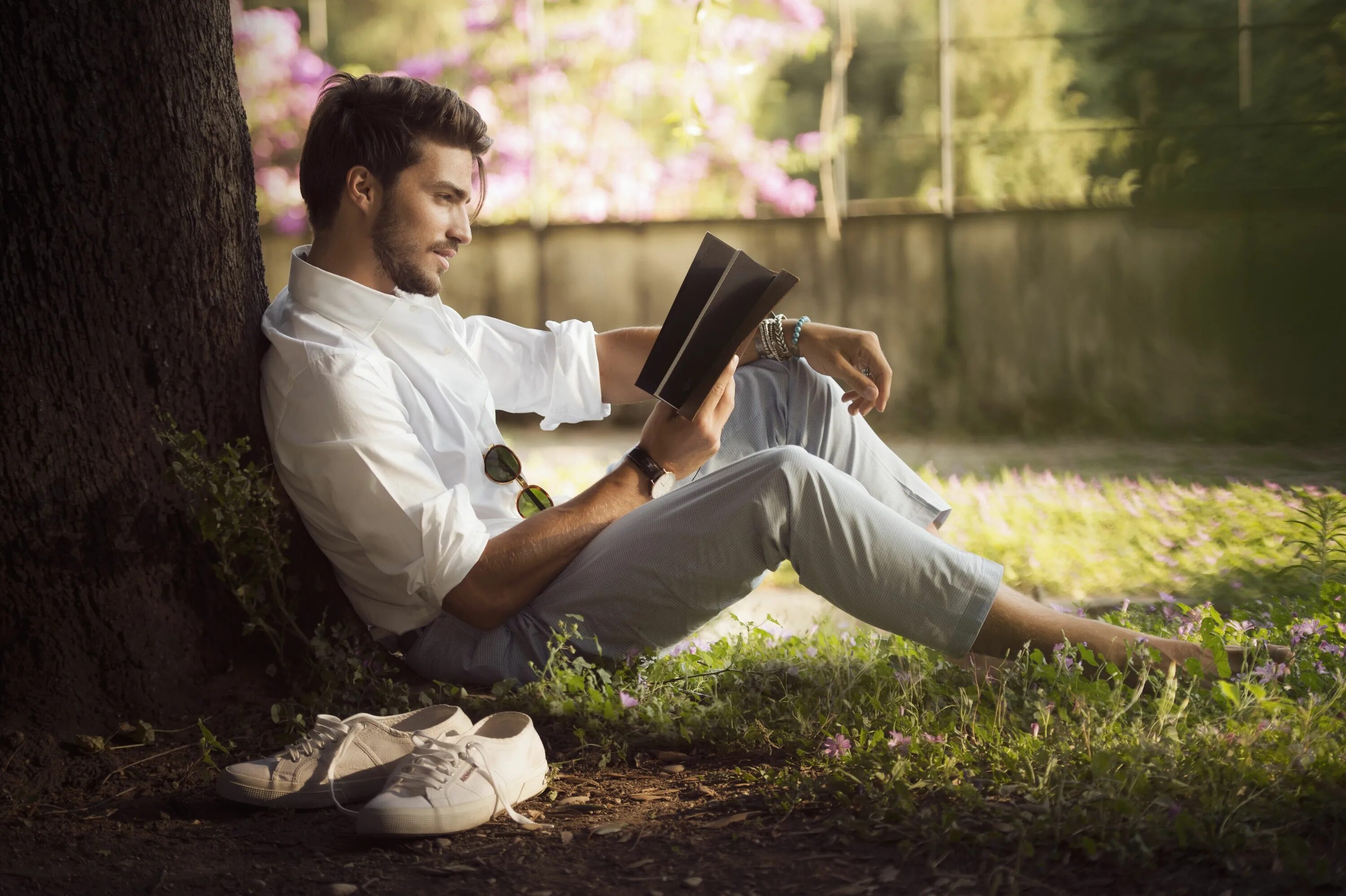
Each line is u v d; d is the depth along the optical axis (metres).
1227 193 10.23
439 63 11.15
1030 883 1.98
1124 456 8.81
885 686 2.92
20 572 2.79
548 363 3.56
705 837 2.26
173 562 2.96
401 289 3.12
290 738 2.78
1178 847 2.04
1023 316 10.60
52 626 2.81
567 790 2.55
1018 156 10.63
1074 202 10.48
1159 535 5.89
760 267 2.85
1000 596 2.76
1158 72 10.40
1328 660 2.83
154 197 2.92
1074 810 2.11
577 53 11.06
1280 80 10.19
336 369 2.91
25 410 2.80
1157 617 3.65
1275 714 2.41
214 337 3.02
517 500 3.26
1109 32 10.45
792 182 10.95
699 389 2.89
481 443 3.25
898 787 2.24
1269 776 2.19
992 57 10.66
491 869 2.18
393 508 2.86
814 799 2.36
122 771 2.66
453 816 2.29
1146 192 10.39
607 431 10.95
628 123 11.07
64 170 2.83
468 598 2.88
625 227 11.08
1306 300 10.11
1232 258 10.24
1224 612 4.24
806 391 3.34
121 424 2.89
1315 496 6.50
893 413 10.75
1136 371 10.41
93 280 2.86
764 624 4.45
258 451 3.09
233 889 2.12
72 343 2.84
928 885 2.00
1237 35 10.24
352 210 3.03
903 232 10.78
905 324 10.82
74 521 2.83
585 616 2.95
